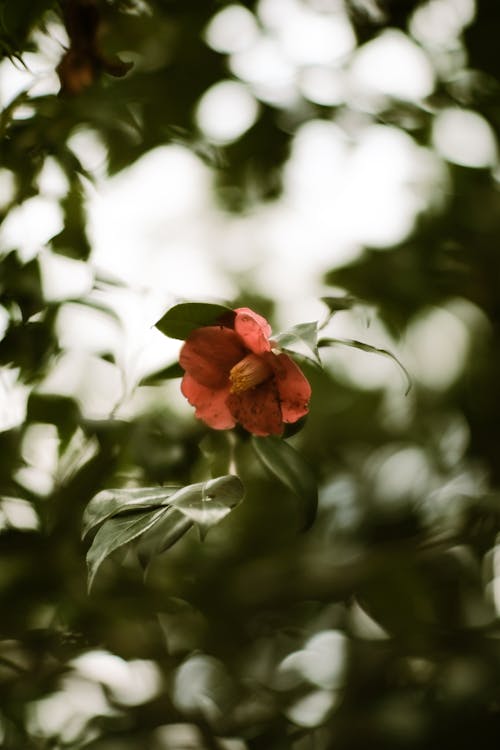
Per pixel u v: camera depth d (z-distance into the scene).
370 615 1.60
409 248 1.71
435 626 1.58
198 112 1.55
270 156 1.61
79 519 1.40
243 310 1.20
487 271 1.70
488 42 1.60
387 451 1.83
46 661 1.46
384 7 1.58
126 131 1.46
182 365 1.23
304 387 1.20
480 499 1.61
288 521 1.62
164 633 1.51
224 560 1.57
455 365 1.83
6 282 1.34
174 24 1.52
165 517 1.15
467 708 1.47
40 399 1.37
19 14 1.31
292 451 1.23
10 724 1.44
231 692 1.53
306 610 1.61
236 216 1.70
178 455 1.36
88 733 1.47
